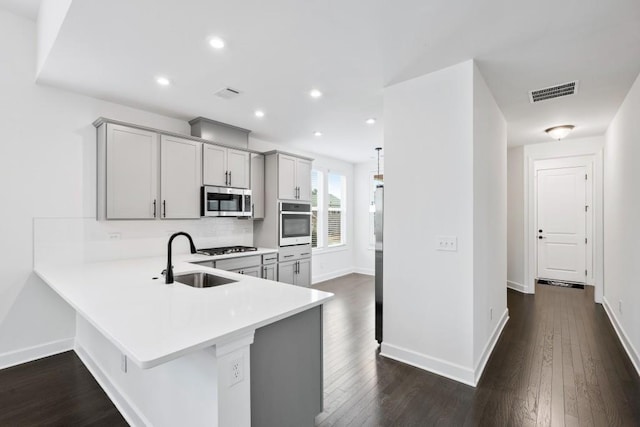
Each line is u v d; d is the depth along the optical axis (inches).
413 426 71.6
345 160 254.5
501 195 133.7
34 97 104.9
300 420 64.5
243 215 156.0
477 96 94.0
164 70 96.3
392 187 106.4
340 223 259.9
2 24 99.5
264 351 56.7
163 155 126.0
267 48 83.8
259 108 130.1
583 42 80.7
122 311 55.5
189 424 53.3
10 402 82.5
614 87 109.6
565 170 213.0
